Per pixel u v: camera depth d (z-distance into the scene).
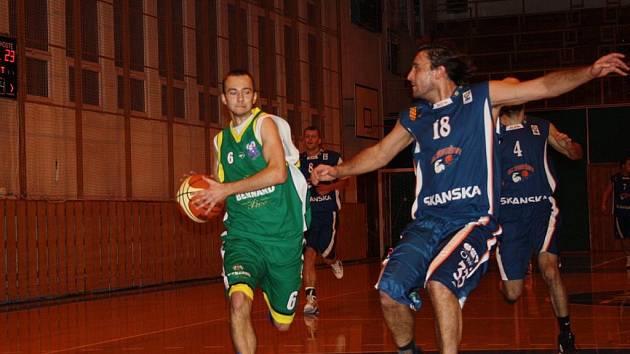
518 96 3.77
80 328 7.69
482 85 3.85
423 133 3.94
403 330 3.84
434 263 3.70
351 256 19.75
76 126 12.14
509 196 5.69
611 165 21.25
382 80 22.30
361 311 8.55
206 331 7.25
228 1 15.82
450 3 25.73
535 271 14.90
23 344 6.65
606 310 8.01
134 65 13.39
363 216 20.53
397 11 23.55
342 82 20.12
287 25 17.92
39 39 11.58
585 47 23.92
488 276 13.54
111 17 12.93
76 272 11.77
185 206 4.39
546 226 5.68
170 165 14.09
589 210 21.42
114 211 12.59
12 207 10.73
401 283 3.70
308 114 18.55
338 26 20.02
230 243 4.44
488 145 3.81
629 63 22.31
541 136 5.72
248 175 4.45
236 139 4.46
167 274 13.70
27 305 10.22
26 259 10.92
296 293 4.61
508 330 6.80
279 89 17.42
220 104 15.56
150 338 6.86
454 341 3.62
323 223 8.91
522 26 24.91
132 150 13.27
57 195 11.76
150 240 13.33
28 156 11.30
